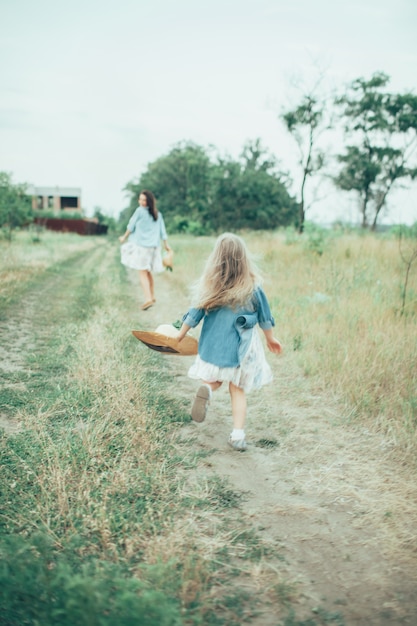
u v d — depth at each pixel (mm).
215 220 49938
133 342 6793
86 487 3082
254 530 2895
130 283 13617
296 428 4348
